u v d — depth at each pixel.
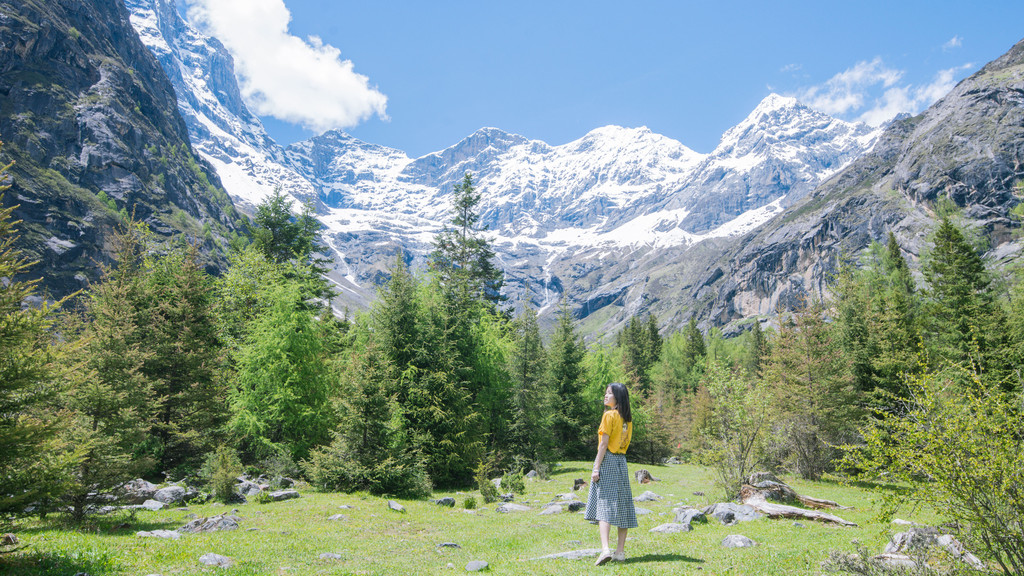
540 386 42.41
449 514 18.73
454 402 30.80
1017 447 5.65
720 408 20.36
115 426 14.73
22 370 8.73
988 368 32.62
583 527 13.98
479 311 39.78
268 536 12.66
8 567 7.69
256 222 45.03
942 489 6.04
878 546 8.65
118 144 194.25
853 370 37.56
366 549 11.43
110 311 19.06
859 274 59.91
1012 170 147.25
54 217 140.00
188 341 27.23
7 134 159.00
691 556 8.55
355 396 24.59
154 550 9.89
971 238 65.00
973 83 190.00
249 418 27.39
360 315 38.91
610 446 8.12
